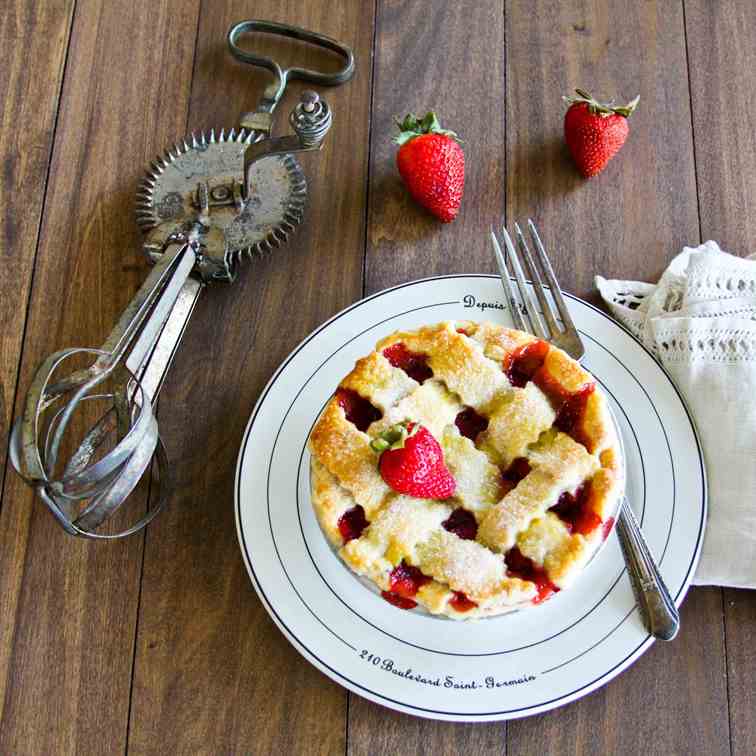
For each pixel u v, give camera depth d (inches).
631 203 23.5
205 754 20.3
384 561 19.0
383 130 24.1
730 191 23.5
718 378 21.2
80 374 19.7
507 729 20.2
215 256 21.9
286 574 20.4
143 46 24.8
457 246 23.2
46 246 23.4
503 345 20.3
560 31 24.7
